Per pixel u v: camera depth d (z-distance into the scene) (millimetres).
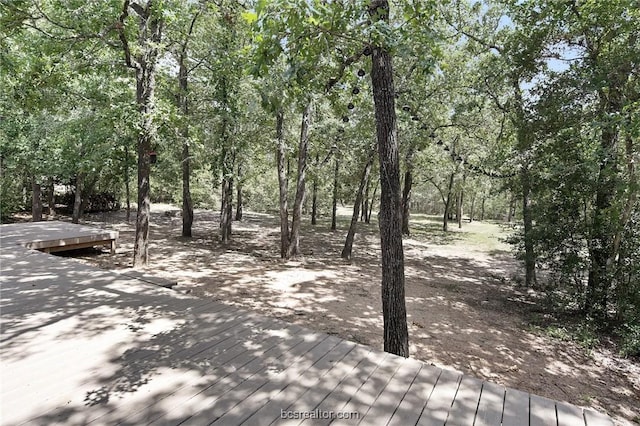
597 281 6773
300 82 3689
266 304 6508
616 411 3967
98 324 3484
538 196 7836
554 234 7113
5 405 2168
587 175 6594
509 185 8430
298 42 3273
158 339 3193
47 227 9891
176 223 18469
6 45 7629
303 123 10977
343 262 11109
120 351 2943
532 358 5195
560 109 6586
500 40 9180
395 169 3850
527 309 7668
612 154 6203
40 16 6828
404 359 2988
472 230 23125
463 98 11445
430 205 39781
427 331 5887
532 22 7324
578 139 6730
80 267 5625
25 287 4566
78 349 2953
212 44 10617
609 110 6527
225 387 2473
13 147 12492
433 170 18969
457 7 9242
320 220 24875
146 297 4324
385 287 3902
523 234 8062
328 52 3449
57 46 7398
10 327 3355
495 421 2238
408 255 13672
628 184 5797
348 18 3029
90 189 18109
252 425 2086
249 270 9039
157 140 8156
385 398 2428
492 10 9297
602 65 5871
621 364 5191
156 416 2125
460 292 8781
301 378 2633
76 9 6594
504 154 8867
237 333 3385
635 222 6465
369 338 5250
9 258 6070
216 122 11383
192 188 19953
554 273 7488
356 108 10219
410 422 2189
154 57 7762
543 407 2408
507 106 9086
